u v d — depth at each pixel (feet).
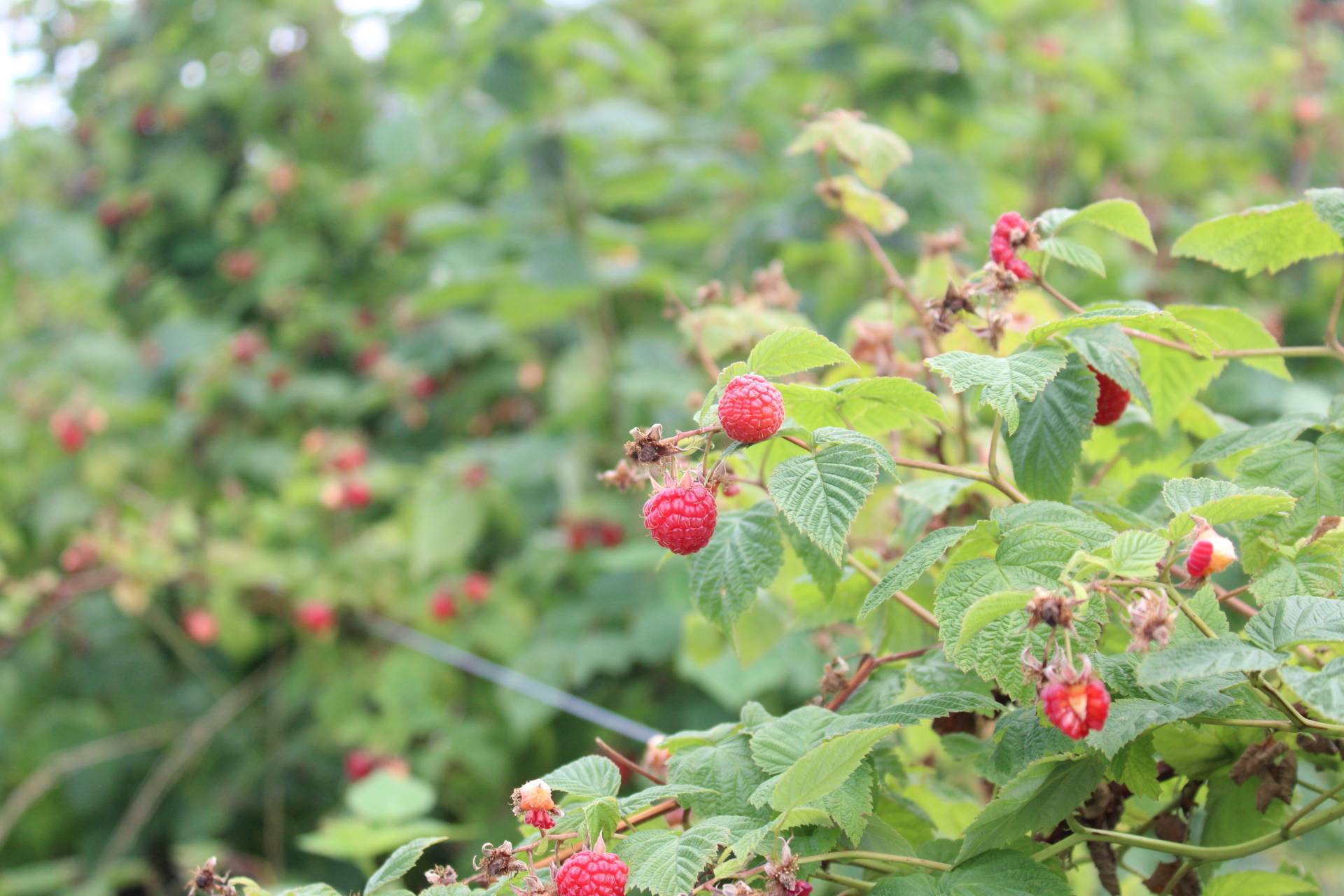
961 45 13.85
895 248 11.73
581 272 14.55
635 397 14.67
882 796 4.95
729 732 4.86
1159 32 17.94
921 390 4.37
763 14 17.88
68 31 22.20
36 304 19.15
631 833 4.42
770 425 4.01
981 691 4.81
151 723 16.44
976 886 4.10
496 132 15.65
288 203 19.74
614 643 13.14
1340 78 18.38
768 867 3.87
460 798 14.19
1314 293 14.02
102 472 16.72
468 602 14.85
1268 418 11.12
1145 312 4.90
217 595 15.03
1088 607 3.79
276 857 15.65
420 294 15.81
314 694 15.90
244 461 17.49
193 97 20.10
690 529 4.13
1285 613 3.75
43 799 16.39
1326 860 12.47
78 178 21.79
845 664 5.35
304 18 20.18
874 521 7.26
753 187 15.89
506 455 15.02
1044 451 4.69
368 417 19.95
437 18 15.65
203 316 20.51
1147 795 4.29
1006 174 17.57
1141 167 17.11
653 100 18.54
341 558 15.49
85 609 16.33
